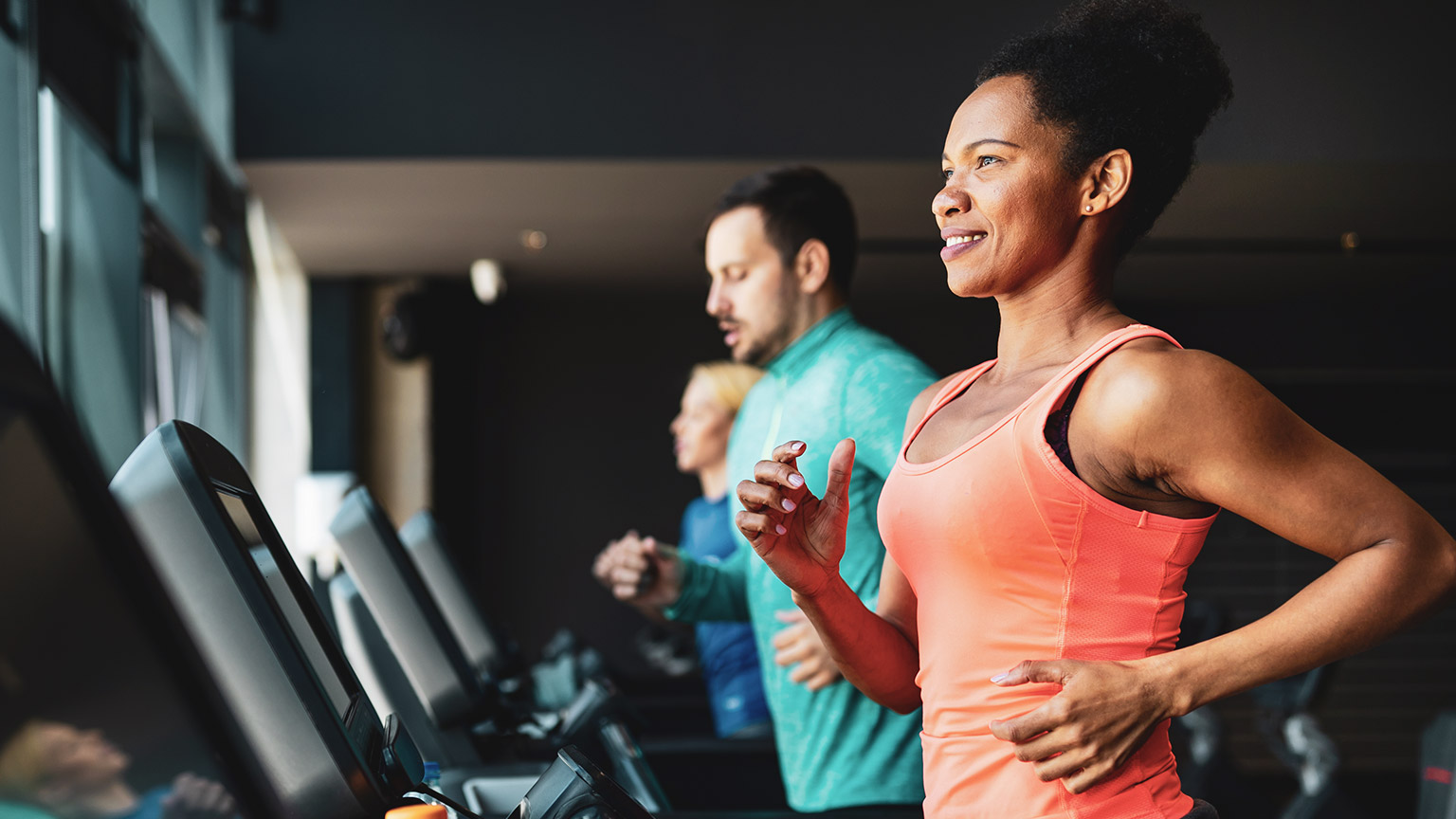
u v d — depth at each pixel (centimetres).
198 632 89
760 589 186
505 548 859
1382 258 660
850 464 111
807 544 110
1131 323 100
